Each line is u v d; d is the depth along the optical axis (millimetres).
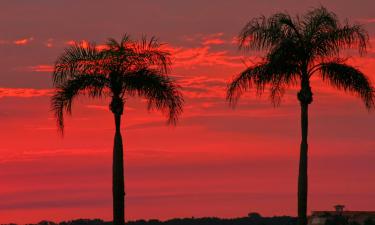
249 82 118812
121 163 119375
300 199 117188
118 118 119688
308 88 118000
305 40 118438
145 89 120000
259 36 117812
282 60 117125
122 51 119938
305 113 117938
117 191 119250
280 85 119500
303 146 117750
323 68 118812
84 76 120000
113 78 120375
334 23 118625
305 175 117500
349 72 118438
